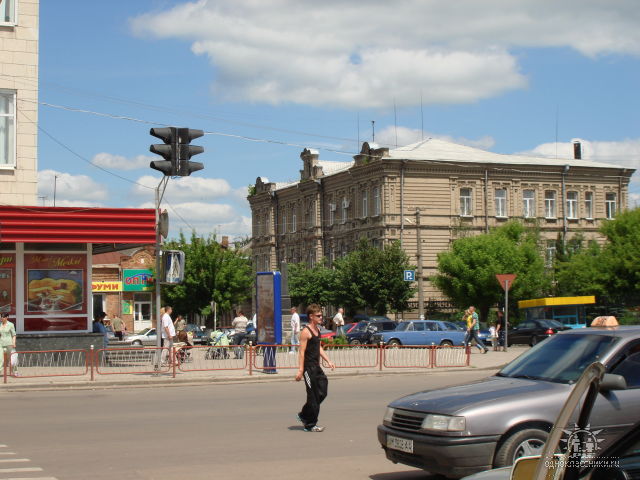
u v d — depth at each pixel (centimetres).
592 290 5197
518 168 6269
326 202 6988
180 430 1255
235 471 935
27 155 2542
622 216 5288
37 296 2508
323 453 1055
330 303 6191
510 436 798
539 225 5912
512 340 4478
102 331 2658
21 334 2466
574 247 6047
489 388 859
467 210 6172
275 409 1527
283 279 3659
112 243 2620
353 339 4228
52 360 2256
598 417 792
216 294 6059
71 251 2547
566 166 6394
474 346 3975
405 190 6003
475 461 789
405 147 6506
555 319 4659
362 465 977
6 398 1758
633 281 5119
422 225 6003
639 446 395
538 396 816
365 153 6225
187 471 934
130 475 909
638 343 869
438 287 5494
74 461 995
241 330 3325
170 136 1889
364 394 1806
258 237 8238
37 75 2575
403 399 896
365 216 6272
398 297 5641
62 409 1539
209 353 2330
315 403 1231
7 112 2539
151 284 6372
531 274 5344
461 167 6109
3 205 2400
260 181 8181
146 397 1766
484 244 5319
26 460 1002
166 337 2353
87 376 2142
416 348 2536
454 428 798
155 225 2408
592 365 390
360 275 5625
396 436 858
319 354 1252
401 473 934
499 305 5475
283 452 1062
